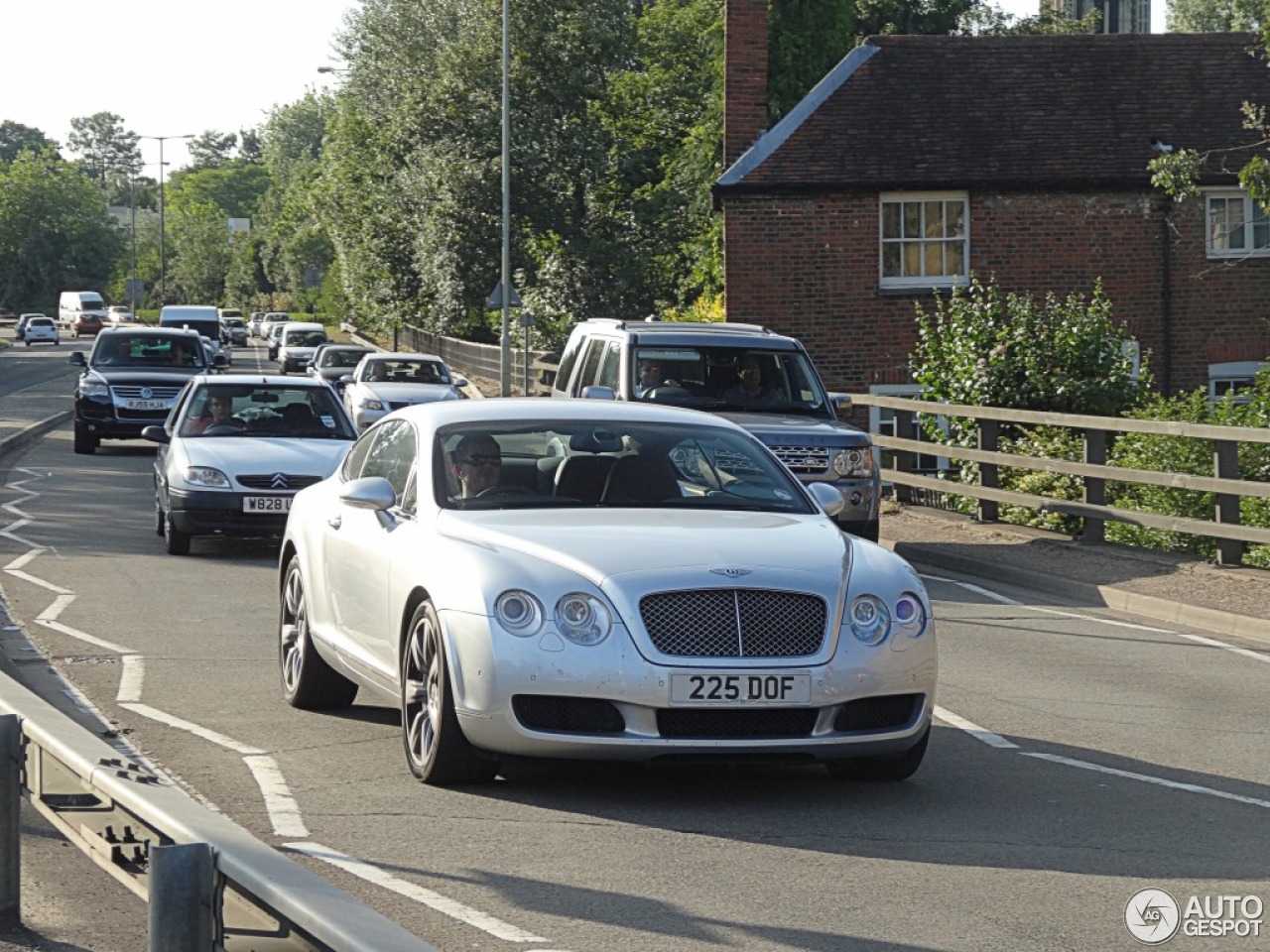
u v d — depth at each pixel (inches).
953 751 693.3
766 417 1278.3
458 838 535.5
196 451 1353.3
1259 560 1338.6
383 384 2576.3
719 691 557.9
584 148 4259.4
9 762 446.9
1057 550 1390.3
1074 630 1055.6
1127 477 1333.7
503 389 3654.0
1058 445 1625.2
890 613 587.2
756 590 569.9
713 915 455.8
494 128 4274.1
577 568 574.9
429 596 601.9
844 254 2322.8
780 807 586.2
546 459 673.6
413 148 4500.5
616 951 423.8
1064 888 488.4
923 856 521.7
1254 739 725.3
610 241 4318.4
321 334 5265.8
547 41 4298.7
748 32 2433.6
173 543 1344.7
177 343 2546.8
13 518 1617.9
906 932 443.2
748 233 2321.6
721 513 645.9
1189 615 1088.8
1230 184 2331.4
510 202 4256.9
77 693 783.7
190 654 903.1
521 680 560.7
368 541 675.4
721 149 3914.9
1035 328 1736.0
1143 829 560.7
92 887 495.2
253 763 641.6
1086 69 2466.8
